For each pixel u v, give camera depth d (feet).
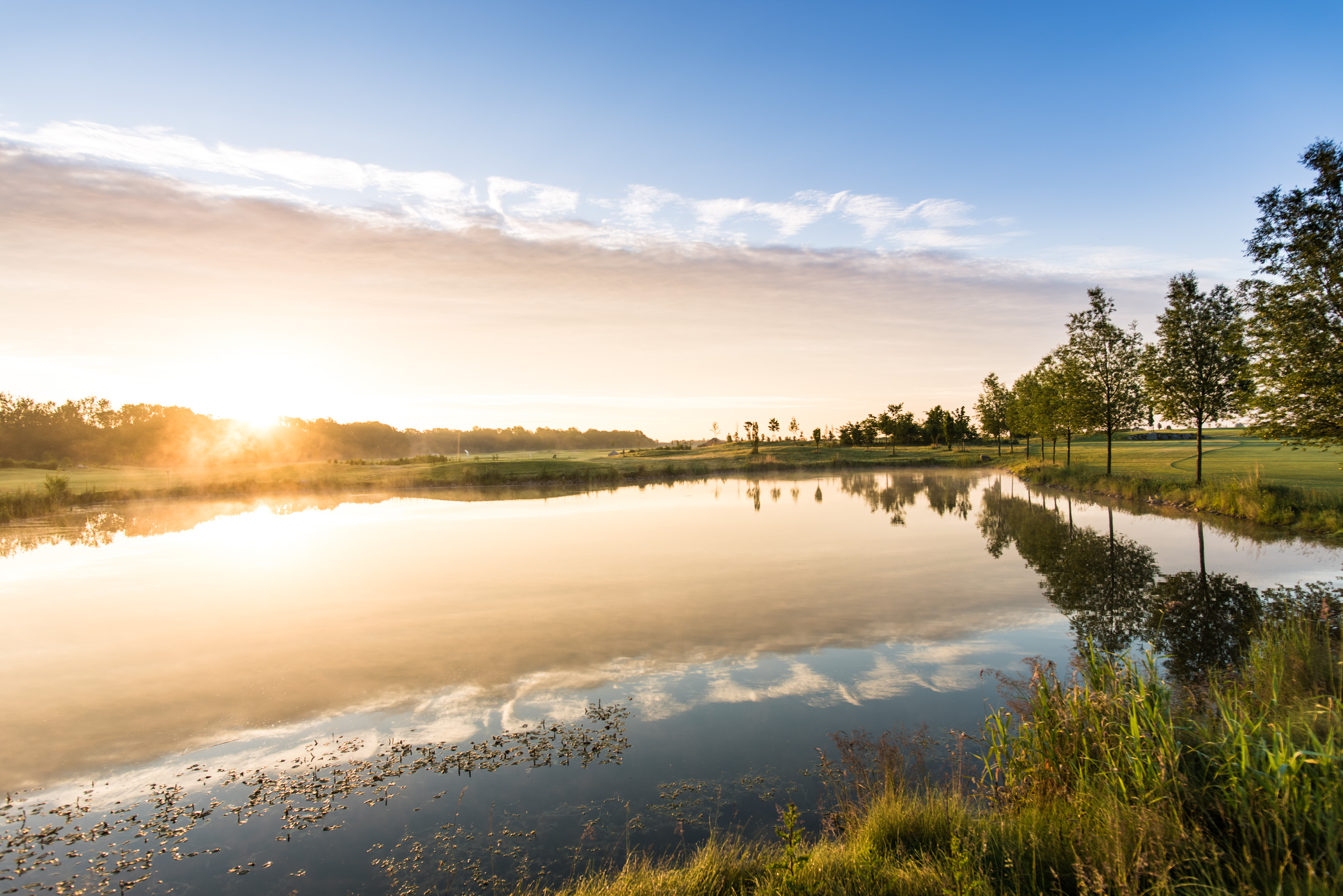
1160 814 14.19
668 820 18.99
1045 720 19.01
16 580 55.36
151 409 568.82
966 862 12.89
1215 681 23.00
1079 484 118.52
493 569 56.39
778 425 479.41
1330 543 56.85
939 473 200.95
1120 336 116.06
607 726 25.20
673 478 197.67
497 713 26.61
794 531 77.36
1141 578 46.70
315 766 22.58
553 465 212.43
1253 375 55.01
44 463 338.54
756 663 31.73
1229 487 79.87
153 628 39.42
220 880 16.71
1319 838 12.76
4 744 24.30
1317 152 48.14
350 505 124.57
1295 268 50.85
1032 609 40.14
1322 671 22.75
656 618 39.73
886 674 29.89
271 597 47.29
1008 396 224.53
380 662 32.65
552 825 18.86
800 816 18.92
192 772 22.30
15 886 16.49
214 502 136.26
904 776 20.22
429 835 18.54
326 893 16.14
